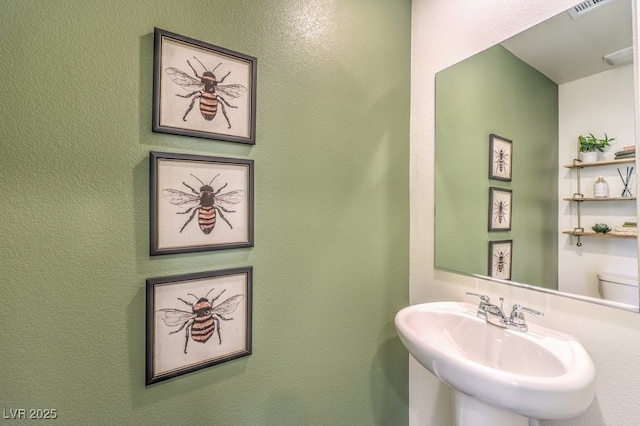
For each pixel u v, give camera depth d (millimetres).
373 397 1291
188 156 852
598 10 850
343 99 1179
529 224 994
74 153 719
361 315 1251
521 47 1020
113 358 769
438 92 1288
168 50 818
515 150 1033
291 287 1064
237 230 940
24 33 667
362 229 1248
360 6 1224
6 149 656
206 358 892
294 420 1079
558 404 608
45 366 698
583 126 874
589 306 849
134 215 790
